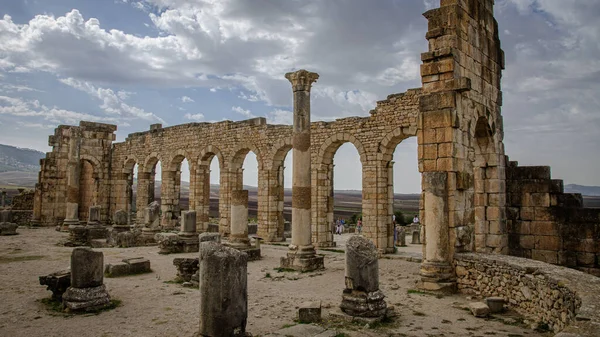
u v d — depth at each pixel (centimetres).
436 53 1563
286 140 3198
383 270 1978
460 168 1534
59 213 4397
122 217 3044
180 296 1410
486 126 1823
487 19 1884
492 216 1841
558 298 1005
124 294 1438
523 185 1861
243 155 3666
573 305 912
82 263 1249
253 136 3431
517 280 1235
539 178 1825
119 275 1777
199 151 3872
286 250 2784
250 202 12500
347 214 8506
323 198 2972
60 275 1327
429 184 1518
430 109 1550
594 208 1705
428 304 1312
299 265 1938
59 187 4412
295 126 2080
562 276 1063
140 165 4484
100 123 4753
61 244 2881
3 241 3016
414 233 3488
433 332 1033
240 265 925
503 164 1917
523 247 1847
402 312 1215
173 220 4159
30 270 1873
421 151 1561
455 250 1502
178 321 1124
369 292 1134
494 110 1892
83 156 4603
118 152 4775
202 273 928
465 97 1608
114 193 4772
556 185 1791
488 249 1836
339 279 1745
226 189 3616
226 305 897
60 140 4447
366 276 1138
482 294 1389
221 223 3622
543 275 1116
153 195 4588
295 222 2017
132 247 2780
